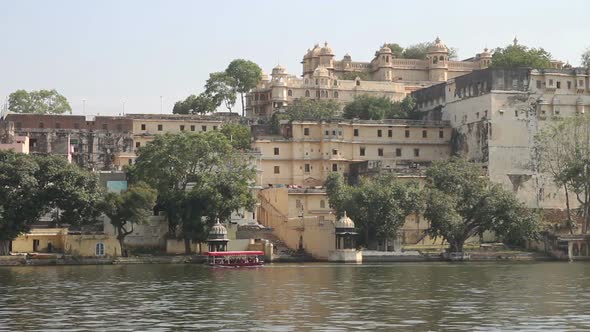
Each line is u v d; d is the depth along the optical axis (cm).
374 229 11694
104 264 10675
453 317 5019
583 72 15025
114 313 5234
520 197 14588
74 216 10569
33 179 10306
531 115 14825
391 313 5209
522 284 7350
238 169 11781
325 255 11575
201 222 11162
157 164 11625
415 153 15675
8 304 5728
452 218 11550
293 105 16712
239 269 9556
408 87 19100
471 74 15362
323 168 15138
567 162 13188
